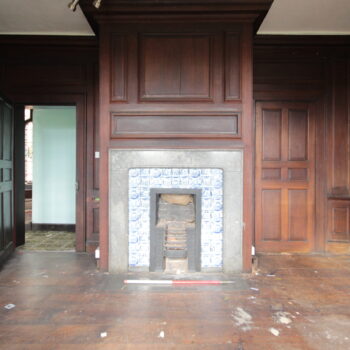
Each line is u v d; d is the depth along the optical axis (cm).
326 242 340
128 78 273
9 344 166
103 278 262
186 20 270
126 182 273
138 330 181
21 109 368
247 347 165
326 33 329
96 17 267
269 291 236
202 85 273
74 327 183
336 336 175
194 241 274
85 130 344
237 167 271
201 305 212
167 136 271
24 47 338
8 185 330
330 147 340
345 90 338
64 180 464
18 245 371
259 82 337
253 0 251
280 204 341
